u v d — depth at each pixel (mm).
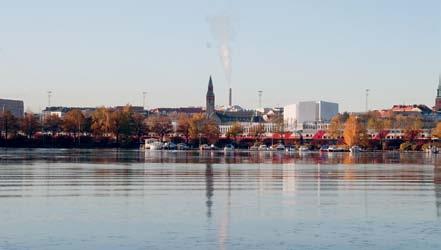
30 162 189000
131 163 191625
